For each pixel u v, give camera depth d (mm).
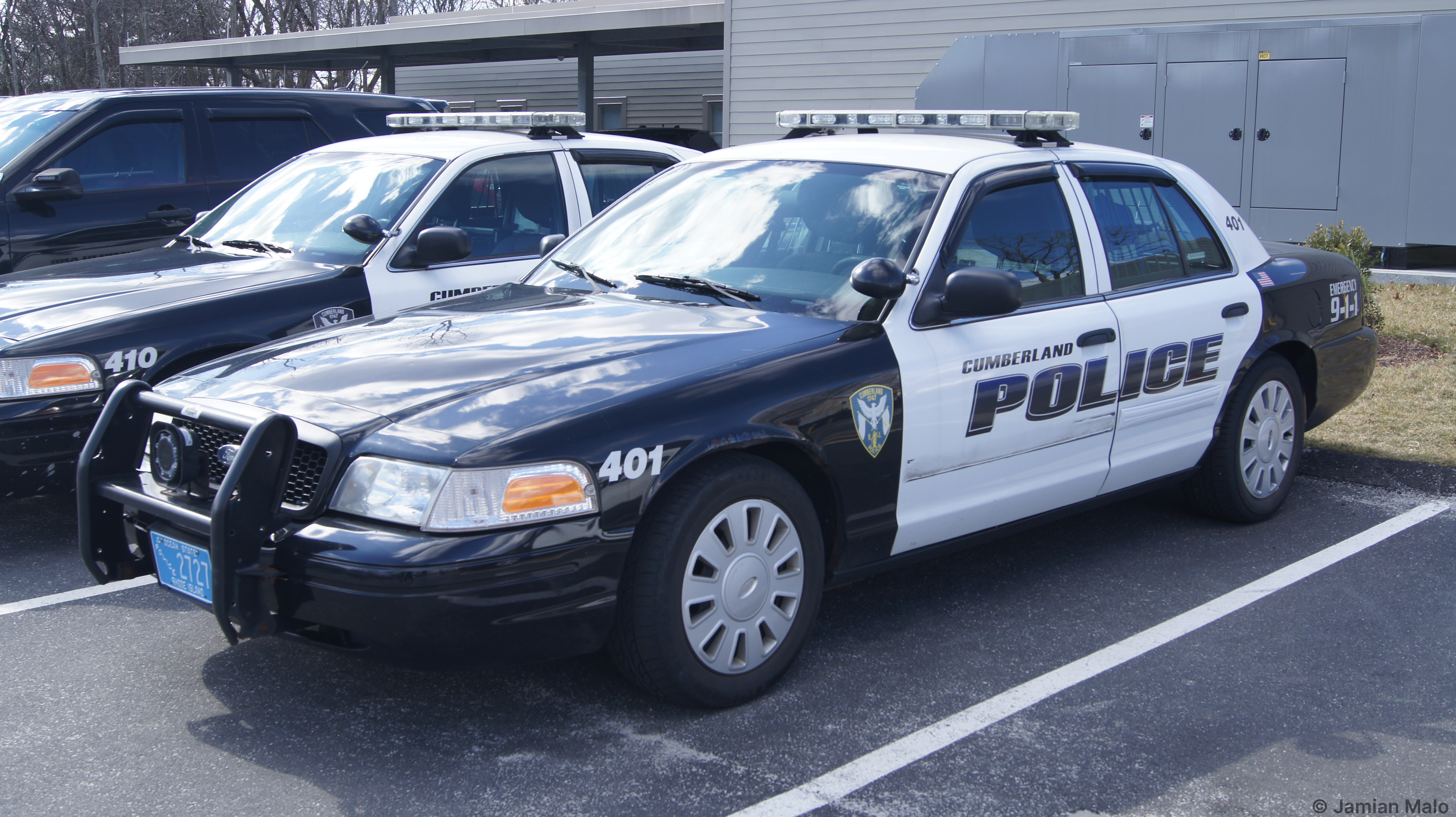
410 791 2943
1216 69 12844
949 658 3773
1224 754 3156
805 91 17391
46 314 4809
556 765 3074
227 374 3553
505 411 3080
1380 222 12023
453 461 2918
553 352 3457
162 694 3482
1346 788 2984
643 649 3174
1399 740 3240
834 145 4512
